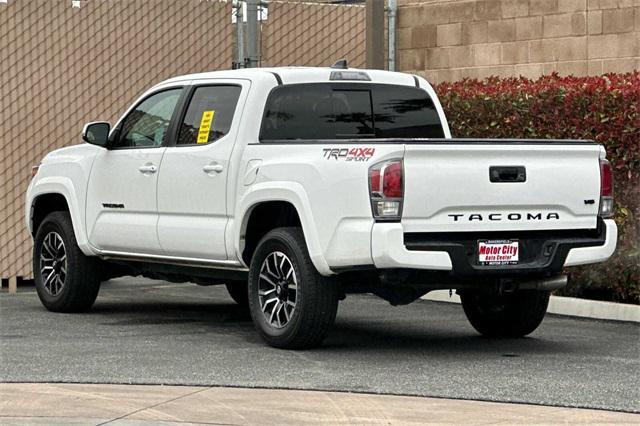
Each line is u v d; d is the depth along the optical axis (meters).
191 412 8.13
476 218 10.12
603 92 13.02
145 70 16.22
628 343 11.23
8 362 9.94
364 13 17.53
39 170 13.55
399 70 17.84
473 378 9.38
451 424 7.84
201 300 14.65
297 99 11.37
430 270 10.09
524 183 10.28
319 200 10.18
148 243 11.98
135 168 12.16
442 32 17.33
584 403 8.48
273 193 10.56
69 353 10.41
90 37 15.95
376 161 9.85
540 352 10.70
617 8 15.55
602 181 10.73
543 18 16.28
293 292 10.61
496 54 16.77
